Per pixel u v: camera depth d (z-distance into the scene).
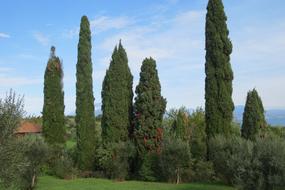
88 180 29.19
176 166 27.38
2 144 11.94
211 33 30.91
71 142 50.50
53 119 35.59
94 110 33.97
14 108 12.45
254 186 16.52
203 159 29.64
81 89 33.62
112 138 31.62
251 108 31.23
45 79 36.22
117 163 29.39
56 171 31.06
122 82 32.38
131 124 32.72
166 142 28.23
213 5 31.12
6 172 11.87
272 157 16.16
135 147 30.20
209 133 30.17
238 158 17.50
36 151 24.53
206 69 30.88
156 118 29.92
